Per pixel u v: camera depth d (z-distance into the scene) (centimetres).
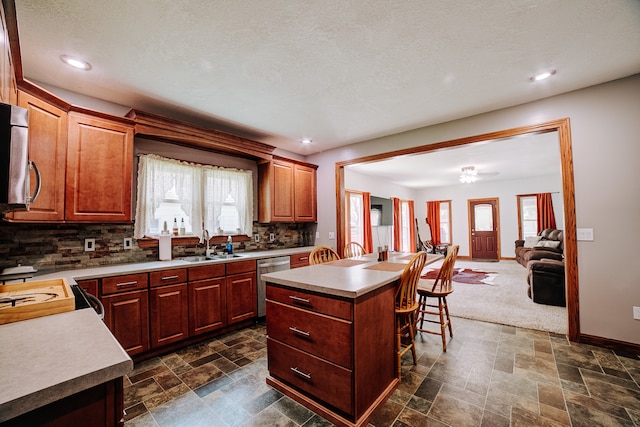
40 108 193
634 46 199
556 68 227
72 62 207
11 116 96
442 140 339
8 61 129
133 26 170
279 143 424
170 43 188
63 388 64
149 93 257
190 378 212
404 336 274
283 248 441
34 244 228
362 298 162
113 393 74
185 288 267
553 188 754
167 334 253
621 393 186
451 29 179
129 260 280
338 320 160
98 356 77
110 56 201
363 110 302
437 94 267
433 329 307
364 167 613
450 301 411
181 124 288
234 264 308
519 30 181
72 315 114
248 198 393
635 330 239
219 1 152
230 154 373
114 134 246
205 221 343
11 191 95
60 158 211
